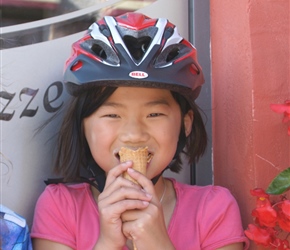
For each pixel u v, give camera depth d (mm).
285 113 1539
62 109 1888
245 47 1706
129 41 1614
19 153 1849
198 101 1988
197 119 1796
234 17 1778
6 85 1830
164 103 1586
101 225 1434
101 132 1568
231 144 1814
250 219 1702
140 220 1396
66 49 1884
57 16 1866
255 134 1677
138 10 1954
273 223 1533
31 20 1845
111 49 1541
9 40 1830
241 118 1745
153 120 1572
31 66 1853
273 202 1647
